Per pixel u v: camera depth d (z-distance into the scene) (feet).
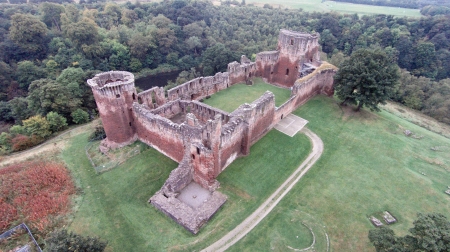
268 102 166.71
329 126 193.26
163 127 148.97
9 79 281.74
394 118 214.48
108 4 433.89
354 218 128.26
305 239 118.52
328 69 219.82
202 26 424.87
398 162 164.04
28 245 113.09
